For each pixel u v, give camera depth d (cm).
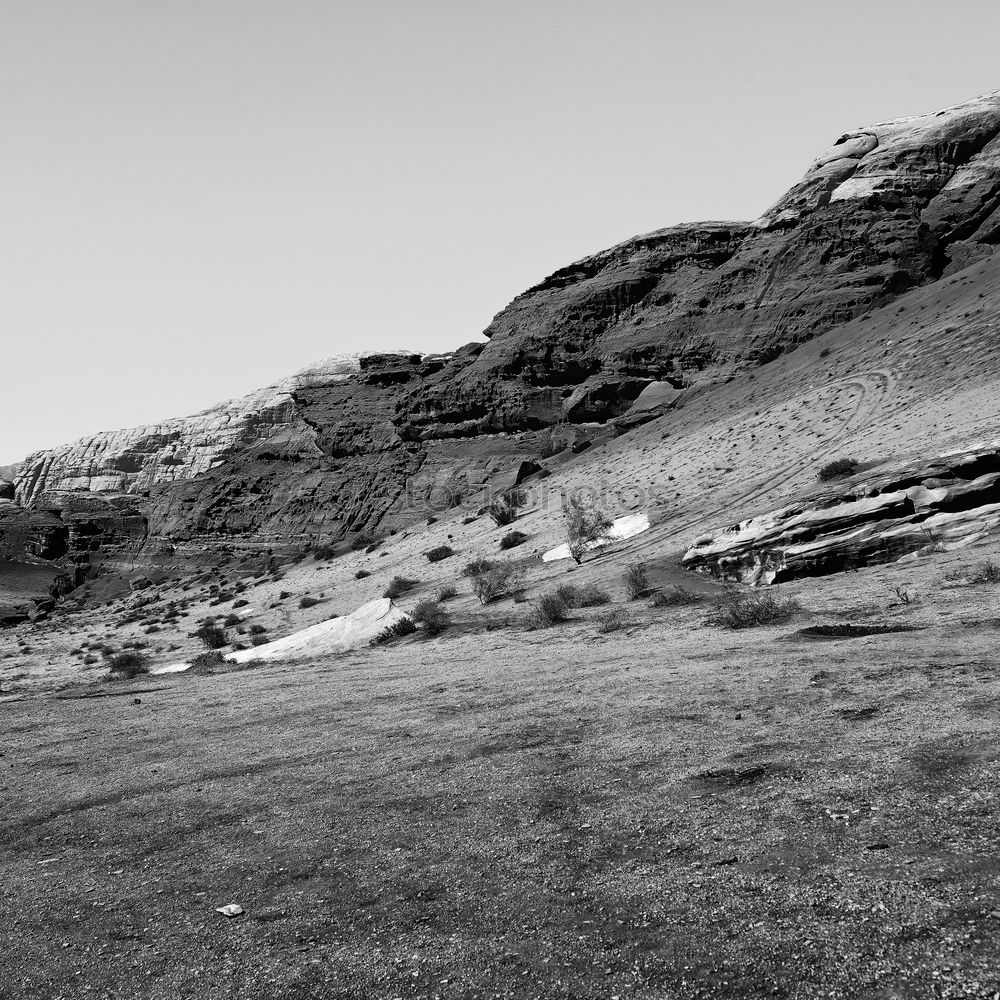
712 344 10312
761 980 449
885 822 625
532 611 3047
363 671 2086
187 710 1661
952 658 1152
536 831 715
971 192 10244
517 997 464
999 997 402
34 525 18775
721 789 757
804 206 11431
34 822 934
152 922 620
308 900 629
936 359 5616
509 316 13250
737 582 2805
